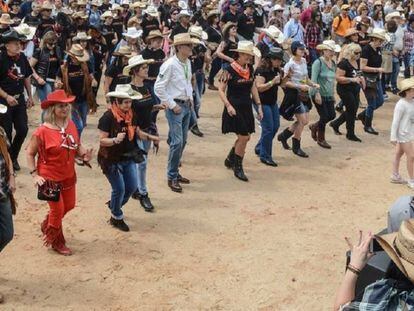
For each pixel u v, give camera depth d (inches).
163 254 288.5
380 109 603.5
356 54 462.3
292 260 287.4
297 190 378.6
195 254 289.7
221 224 323.6
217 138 481.1
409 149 387.2
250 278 270.1
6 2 734.5
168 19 693.9
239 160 390.0
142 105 329.4
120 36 678.5
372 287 135.6
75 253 285.3
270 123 410.3
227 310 245.3
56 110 266.7
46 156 266.1
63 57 459.8
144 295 253.6
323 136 468.4
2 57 350.9
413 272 129.6
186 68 350.6
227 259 286.0
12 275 264.7
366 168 428.1
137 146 299.1
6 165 240.1
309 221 332.5
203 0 844.6
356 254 148.2
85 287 257.9
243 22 624.1
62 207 275.3
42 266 272.7
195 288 260.2
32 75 411.8
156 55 406.6
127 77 381.4
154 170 401.1
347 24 713.6
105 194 357.4
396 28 652.1
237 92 370.3
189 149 449.7
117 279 265.0
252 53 362.3
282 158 438.9
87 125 498.6
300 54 422.3
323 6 833.5
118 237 303.0
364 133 514.3
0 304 242.5
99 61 491.2
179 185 366.6
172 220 325.4
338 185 391.5
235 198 360.5
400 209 186.4
